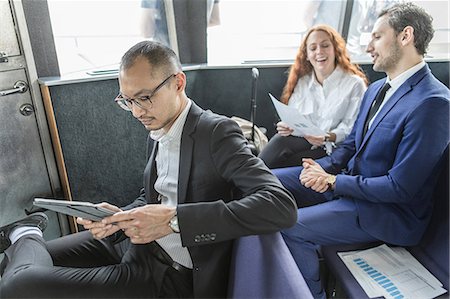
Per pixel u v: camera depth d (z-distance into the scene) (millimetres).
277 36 2598
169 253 1016
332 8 2500
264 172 904
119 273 998
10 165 1610
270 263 813
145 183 1146
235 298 804
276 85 2461
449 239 1101
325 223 1260
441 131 1111
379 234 1224
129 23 2150
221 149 921
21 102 1597
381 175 1289
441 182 1153
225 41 2541
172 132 997
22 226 1254
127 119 1927
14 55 1530
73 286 938
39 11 1649
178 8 2250
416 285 1063
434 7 2443
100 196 1966
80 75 1795
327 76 1973
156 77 881
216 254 956
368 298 1025
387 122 1260
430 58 2494
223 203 849
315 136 1710
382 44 1302
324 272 1372
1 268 1094
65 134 1740
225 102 2482
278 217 835
